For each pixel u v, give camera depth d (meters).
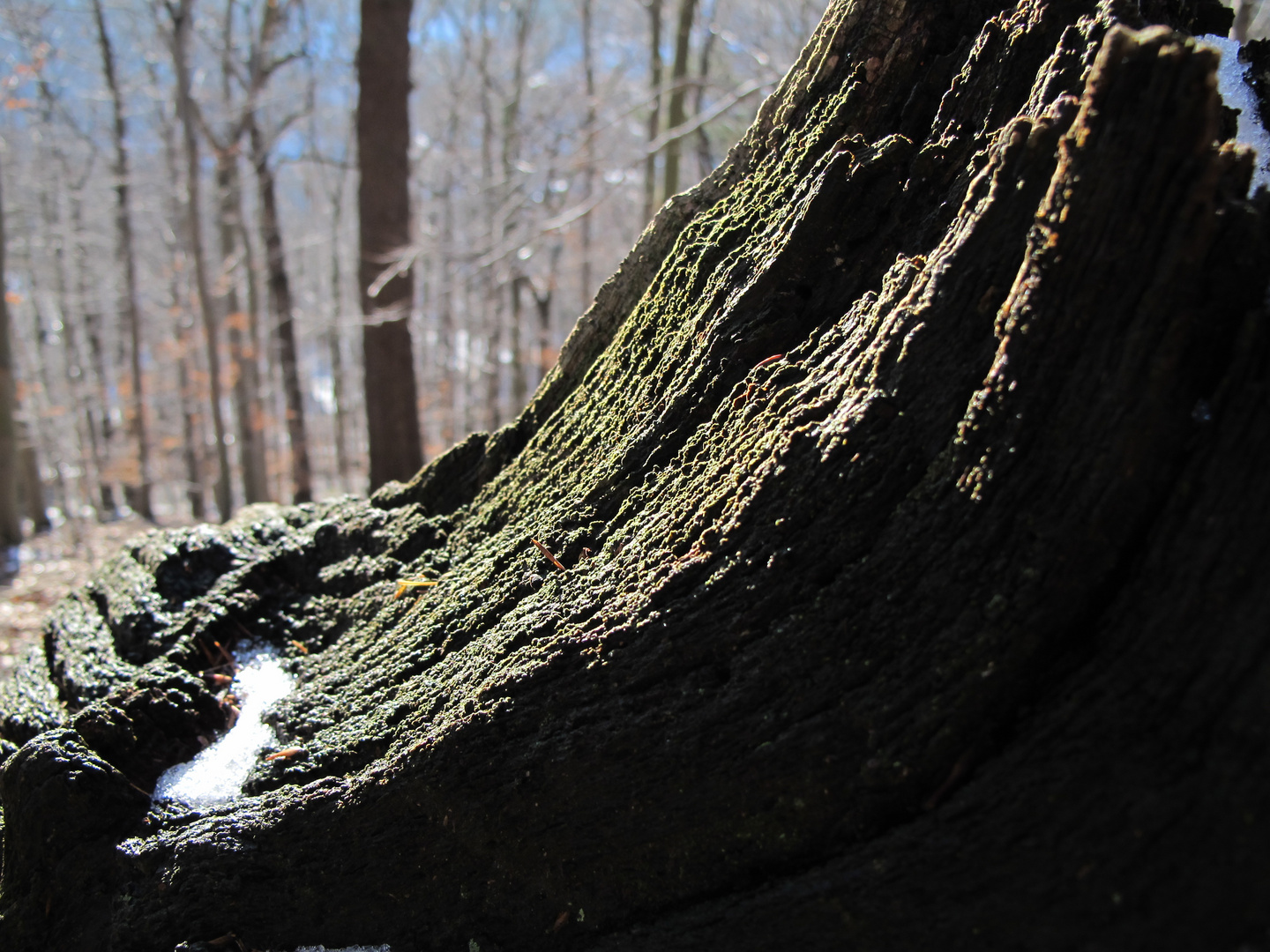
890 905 1.41
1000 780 1.35
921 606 1.48
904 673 1.47
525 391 18.92
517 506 2.53
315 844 1.98
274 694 2.49
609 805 1.70
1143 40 1.33
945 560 1.47
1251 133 1.80
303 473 14.60
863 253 2.02
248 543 3.04
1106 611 1.36
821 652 1.55
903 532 1.53
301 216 29.05
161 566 2.94
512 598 2.16
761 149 2.40
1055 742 1.33
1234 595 1.24
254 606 2.79
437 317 18.88
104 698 2.41
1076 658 1.37
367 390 8.11
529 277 13.12
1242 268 1.32
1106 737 1.29
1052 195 1.44
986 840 1.34
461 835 1.84
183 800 2.22
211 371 12.27
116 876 2.14
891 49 2.11
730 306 2.14
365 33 7.61
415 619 2.41
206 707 2.46
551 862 1.77
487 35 20.00
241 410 15.25
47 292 22.62
